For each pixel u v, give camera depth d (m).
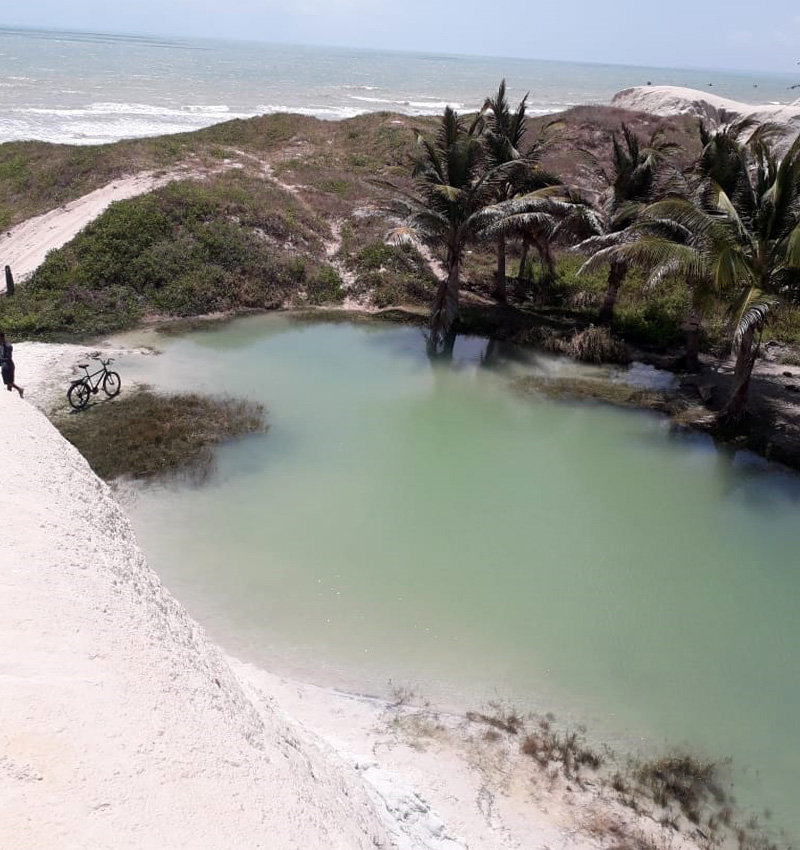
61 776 4.57
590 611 12.41
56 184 34.06
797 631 12.25
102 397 18.86
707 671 11.23
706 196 19.80
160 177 33.88
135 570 8.43
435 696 10.33
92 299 25.17
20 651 5.64
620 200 25.02
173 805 4.71
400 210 25.77
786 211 17.48
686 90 56.44
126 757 4.94
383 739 9.33
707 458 18.09
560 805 8.58
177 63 137.25
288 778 5.75
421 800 8.11
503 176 25.03
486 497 15.80
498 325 26.55
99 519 9.20
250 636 11.16
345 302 28.83
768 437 19.02
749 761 9.63
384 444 17.86
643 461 17.83
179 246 28.19
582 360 23.94
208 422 17.86
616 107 52.97
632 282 29.58
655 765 9.34
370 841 6.09
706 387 21.45
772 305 16.59
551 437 18.83
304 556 13.23
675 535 14.83
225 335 24.72
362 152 43.50
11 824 4.11
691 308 22.55
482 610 12.23
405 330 26.44
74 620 6.33
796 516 15.75
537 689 10.64
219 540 13.50
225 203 31.17
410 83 137.88
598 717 10.20
